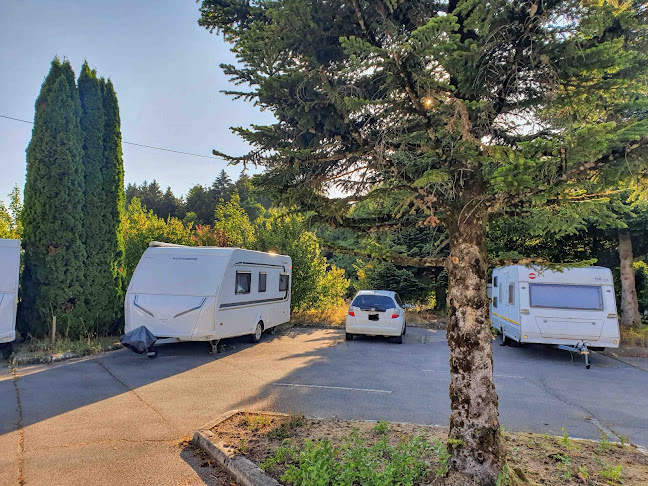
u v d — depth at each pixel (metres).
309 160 3.81
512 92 3.44
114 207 11.90
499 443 3.45
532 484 3.55
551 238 10.84
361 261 23.78
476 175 3.63
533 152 2.88
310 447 4.00
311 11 3.43
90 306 11.12
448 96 3.07
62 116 10.79
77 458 4.32
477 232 3.62
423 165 3.80
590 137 2.59
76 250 10.86
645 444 5.07
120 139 12.20
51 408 5.89
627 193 4.38
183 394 6.73
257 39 3.74
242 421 5.24
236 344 11.55
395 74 2.95
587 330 10.33
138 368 8.50
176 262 10.38
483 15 2.95
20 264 10.27
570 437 5.19
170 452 4.51
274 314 13.16
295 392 6.96
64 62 10.99
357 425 5.20
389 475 3.47
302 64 3.61
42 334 10.50
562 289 10.74
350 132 3.79
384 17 3.54
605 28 3.06
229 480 3.93
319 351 10.81
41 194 10.57
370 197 3.98
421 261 4.02
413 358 10.15
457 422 3.48
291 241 16.50
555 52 3.08
